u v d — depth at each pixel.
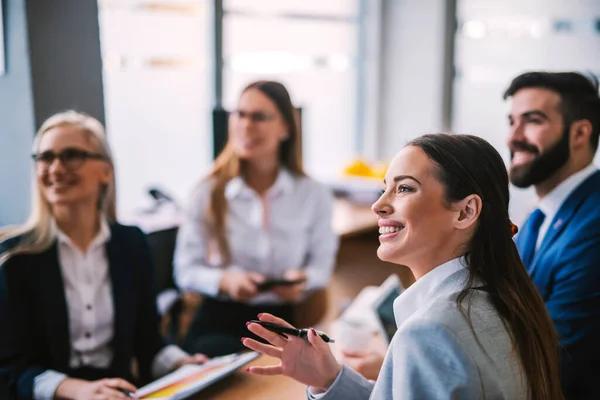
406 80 4.41
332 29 4.43
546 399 0.99
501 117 4.21
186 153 3.63
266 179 2.43
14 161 2.38
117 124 3.26
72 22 2.37
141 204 3.45
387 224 1.04
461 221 1.00
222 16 3.60
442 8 4.09
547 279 1.57
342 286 3.02
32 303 1.62
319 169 4.53
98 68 2.49
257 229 2.39
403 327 0.95
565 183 1.64
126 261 1.81
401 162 1.03
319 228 2.49
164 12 3.36
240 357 1.58
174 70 3.48
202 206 2.39
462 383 0.89
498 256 1.02
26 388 1.50
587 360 1.46
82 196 1.68
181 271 2.37
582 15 3.92
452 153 1.00
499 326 0.96
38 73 2.29
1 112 2.37
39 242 1.65
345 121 4.69
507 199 1.04
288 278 2.27
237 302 2.24
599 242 1.47
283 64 4.12
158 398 1.35
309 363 1.21
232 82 3.79
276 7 3.99
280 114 2.35
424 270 1.05
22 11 2.22
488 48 4.20
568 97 1.59
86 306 1.71
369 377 1.51
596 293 1.46
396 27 4.42
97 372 1.71
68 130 1.68
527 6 4.08
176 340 2.46
